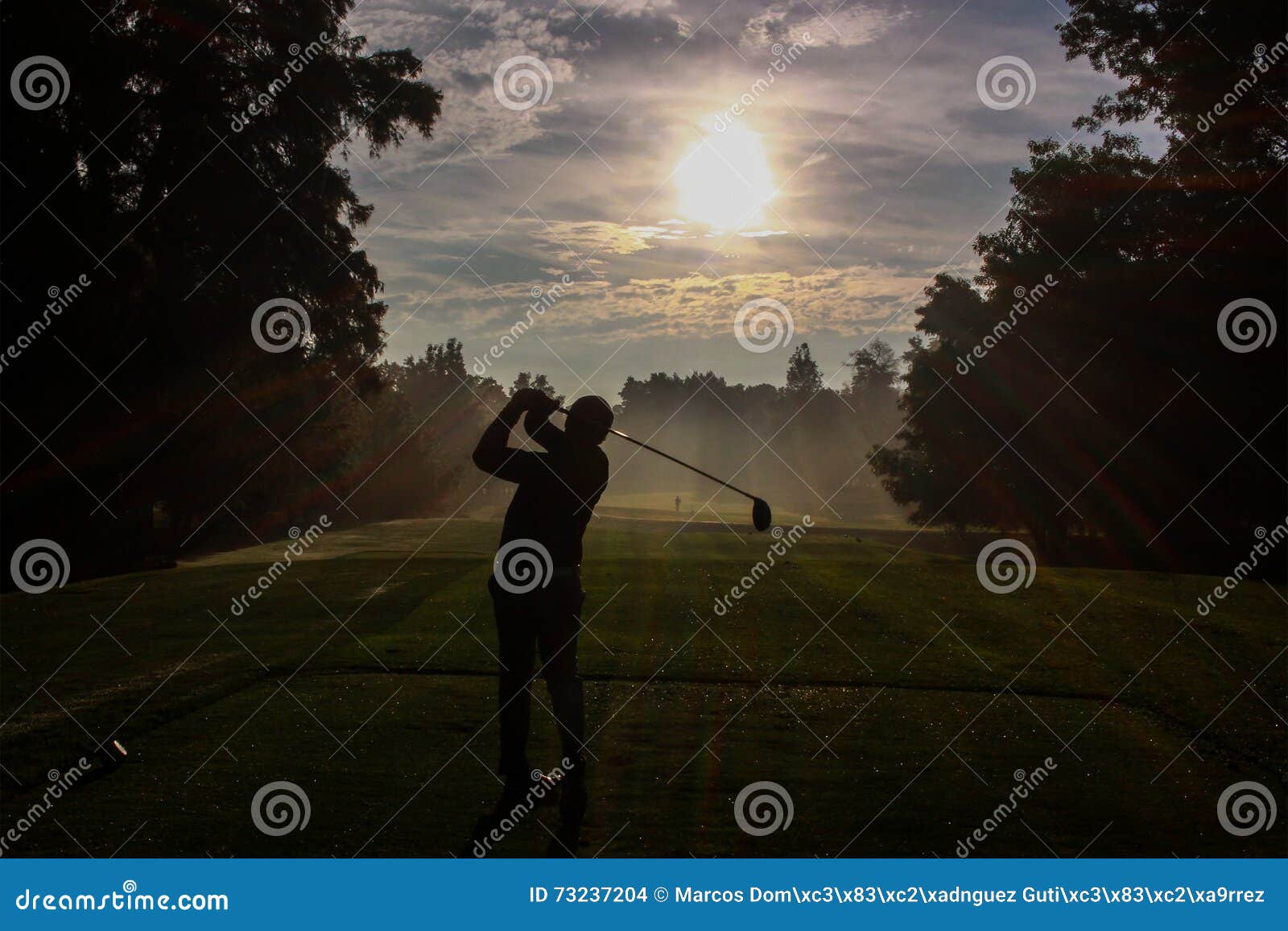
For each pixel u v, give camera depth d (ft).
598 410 17.40
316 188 102.73
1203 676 28.32
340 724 21.21
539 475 16.97
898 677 27.66
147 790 16.74
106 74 86.38
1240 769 18.99
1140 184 118.11
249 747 19.36
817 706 23.88
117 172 92.68
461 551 132.98
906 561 66.23
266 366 103.09
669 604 41.93
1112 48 109.29
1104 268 116.26
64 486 88.99
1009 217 132.46
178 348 92.48
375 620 37.55
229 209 94.68
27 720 21.53
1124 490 125.80
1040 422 134.10
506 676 16.69
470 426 343.87
